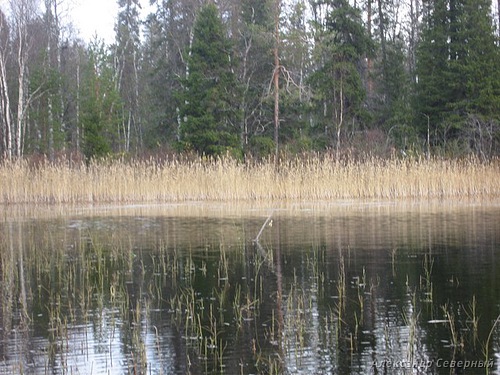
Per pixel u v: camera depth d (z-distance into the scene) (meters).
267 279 10.41
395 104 38.12
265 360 6.84
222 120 34.78
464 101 34.19
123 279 10.62
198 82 34.25
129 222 18.20
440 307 8.51
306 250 12.93
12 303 9.28
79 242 14.51
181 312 8.63
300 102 37.19
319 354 6.96
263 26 36.66
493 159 28.67
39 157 32.84
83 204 24.61
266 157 33.03
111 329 7.98
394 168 25.92
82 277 10.80
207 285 10.11
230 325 8.02
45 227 17.30
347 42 36.94
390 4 45.69
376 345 7.18
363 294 9.28
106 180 25.67
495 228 15.50
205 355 7.01
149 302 9.17
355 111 36.53
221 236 15.16
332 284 9.95
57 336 7.75
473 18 34.69
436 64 35.88
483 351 6.92
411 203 23.09
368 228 16.06
